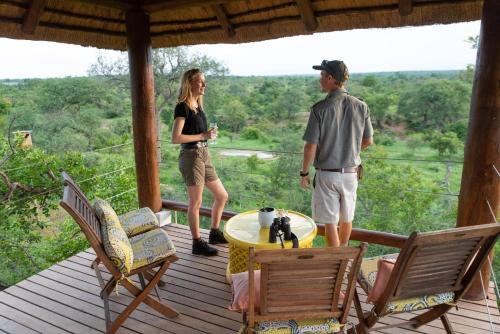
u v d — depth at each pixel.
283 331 1.73
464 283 1.91
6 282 6.39
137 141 3.94
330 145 2.66
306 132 2.68
